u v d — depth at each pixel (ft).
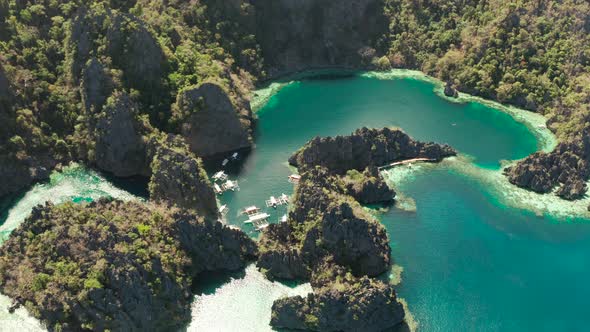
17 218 561.84
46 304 435.12
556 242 554.05
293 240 520.83
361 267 498.28
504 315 473.67
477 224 572.51
